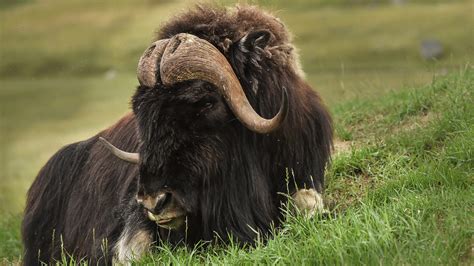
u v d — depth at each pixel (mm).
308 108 21172
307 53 158625
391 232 17406
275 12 22875
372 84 40719
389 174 22844
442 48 149500
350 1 197000
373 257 16250
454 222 17016
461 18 168875
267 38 19781
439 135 23984
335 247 17062
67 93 152125
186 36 19125
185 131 18469
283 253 17625
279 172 20750
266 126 18281
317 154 21312
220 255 18906
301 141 20766
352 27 173875
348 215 18703
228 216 19578
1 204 61125
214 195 19234
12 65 194000
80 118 124562
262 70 19875
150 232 20016
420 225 17281
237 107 18688
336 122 30781
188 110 18484
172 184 18422
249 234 19797
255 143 20062
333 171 24375
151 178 18344
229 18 20484
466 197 18375
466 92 25844
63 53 198000
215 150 18938
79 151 25422
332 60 151500
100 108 131500
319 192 21281
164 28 21062
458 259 16094
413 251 16328
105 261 21047
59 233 24938
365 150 24875
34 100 147000
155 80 18828
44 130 116375
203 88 18656
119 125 24000
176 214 18750
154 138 18344
